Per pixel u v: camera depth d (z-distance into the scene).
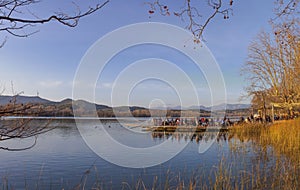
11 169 11.42
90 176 9.97
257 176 8.36
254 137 19.56
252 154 12.69
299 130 14.38
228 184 7.54
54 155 14.75
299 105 26.58
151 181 9.01
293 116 27.59
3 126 2.49
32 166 11.87
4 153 15.02
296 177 8.12
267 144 14.95
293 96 26.23
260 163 10.48
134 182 8.93
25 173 10.67
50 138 23.91
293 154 11.15
